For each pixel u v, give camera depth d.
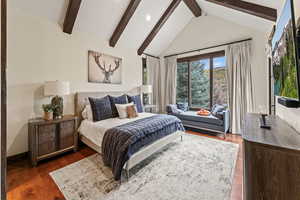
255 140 1.12
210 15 4.42
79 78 3.28
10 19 2.32
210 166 2.21
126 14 3.40
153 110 5.48
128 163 1.89
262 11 2.53
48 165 2.27
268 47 2.94
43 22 2.69
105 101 3.13
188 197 1.59
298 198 0.95
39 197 1.59
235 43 3.87
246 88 3.71
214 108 4.07
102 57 3.74
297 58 1.10
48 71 2.78
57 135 2.50
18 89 2.43
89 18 3.14
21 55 2.44
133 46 4.56
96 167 2.20
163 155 2.58
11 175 2.00
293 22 1.13
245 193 1.13
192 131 4.13
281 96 1.61
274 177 1.02
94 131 2.53
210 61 4.54
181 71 5.25
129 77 4.54
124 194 1.64
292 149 0.96
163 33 4.73
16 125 2.42
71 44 3.13
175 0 3.83
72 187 1.75
